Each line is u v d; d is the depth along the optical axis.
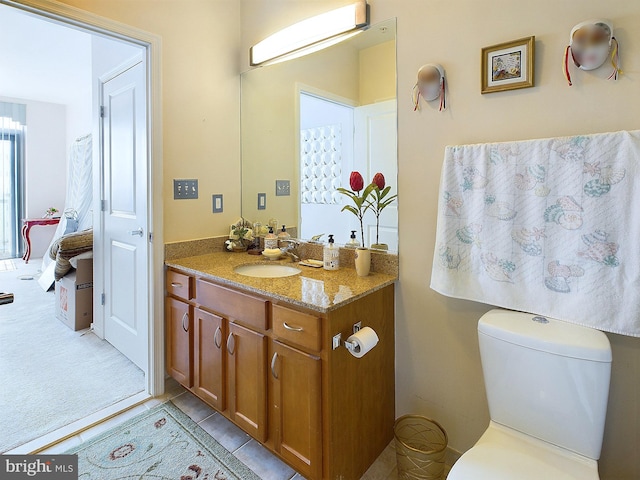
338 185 1.95
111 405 2.03
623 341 1.20
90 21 1.74
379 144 1.75
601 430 1.08
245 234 2.35
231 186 2.44
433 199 1.58
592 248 1.17
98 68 2.67
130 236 2.37
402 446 1.47
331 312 1.33
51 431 1.80
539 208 1.27
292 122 2.15
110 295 2.70
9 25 3.20
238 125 2.46
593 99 1.20
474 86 1.44
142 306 2.28
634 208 1.10
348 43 1.84
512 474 1.03
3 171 5.80
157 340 2.11
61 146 6.28
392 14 1.66
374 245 1.80
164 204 2.09
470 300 1.46
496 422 1.28
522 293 1.32
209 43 2.25
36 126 6.01
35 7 1.58
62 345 2.77
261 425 1.57
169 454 1.66
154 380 2.11
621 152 1.12
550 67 1.27
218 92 2.32
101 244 2.77
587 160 1.17
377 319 1.60
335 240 1.99
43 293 4.12
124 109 2.37
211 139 2.30
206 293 1.82
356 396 1.49
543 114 1.29
